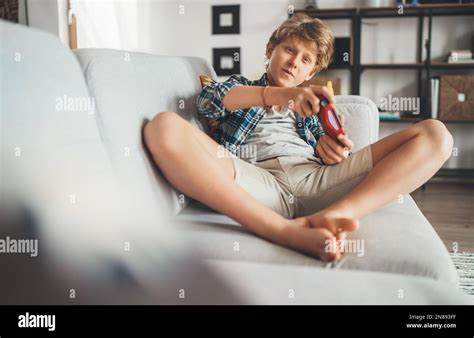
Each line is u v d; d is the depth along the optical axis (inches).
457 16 144.4
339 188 43.6
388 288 25.0
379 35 149.3
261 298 23.0
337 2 148.3
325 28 53.4
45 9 119.7
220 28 157.9
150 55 49.5
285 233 32.3
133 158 36.3
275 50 53.5
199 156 36.4
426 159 39.1
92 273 21.5
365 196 37.6
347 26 149.8
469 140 147.6
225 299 22.3
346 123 63.3
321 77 149.0
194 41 160.1
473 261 74.3
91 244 22.7
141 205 34.2
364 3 147.0
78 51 37.3
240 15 156.3
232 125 51.6
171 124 37.6
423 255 30.7
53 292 20.2
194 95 54.6
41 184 22.9
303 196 44.6
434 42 146.8
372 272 27.4
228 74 159.3
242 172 42.0
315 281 25.2
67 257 21.3
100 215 25.5
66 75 31.0
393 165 39.0
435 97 138.9
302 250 31.5
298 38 52.3
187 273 24.1
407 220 38.5
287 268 26.8
